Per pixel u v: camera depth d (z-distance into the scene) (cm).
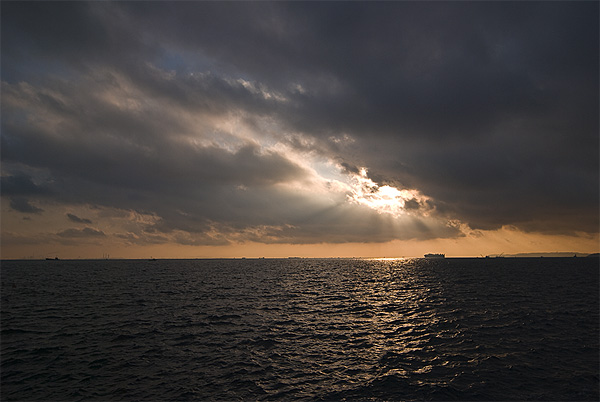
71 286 7731
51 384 1950
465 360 2320
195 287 7444
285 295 5941
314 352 2520
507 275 10719
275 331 3166
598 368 2161
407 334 3031
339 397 1777
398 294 5984
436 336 2950
